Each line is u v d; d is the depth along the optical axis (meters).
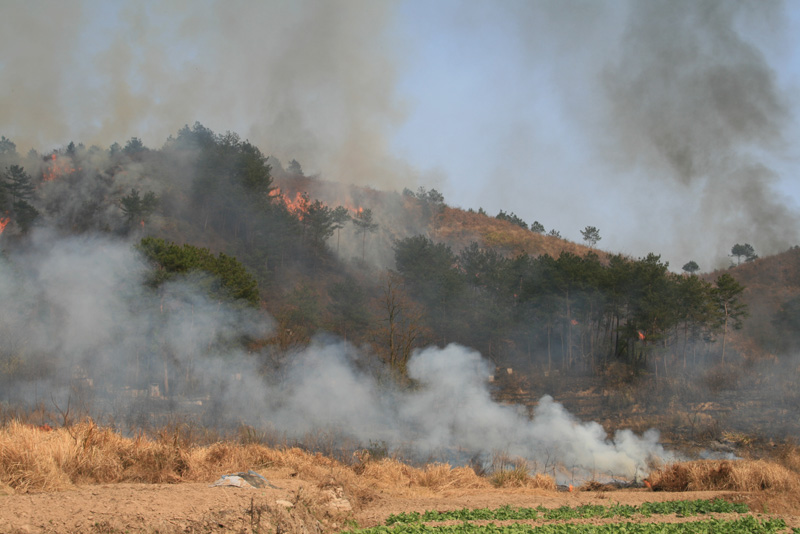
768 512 14.35
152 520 9.12
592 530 10.75
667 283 58.53
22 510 8.99
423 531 10.55
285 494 11.96
